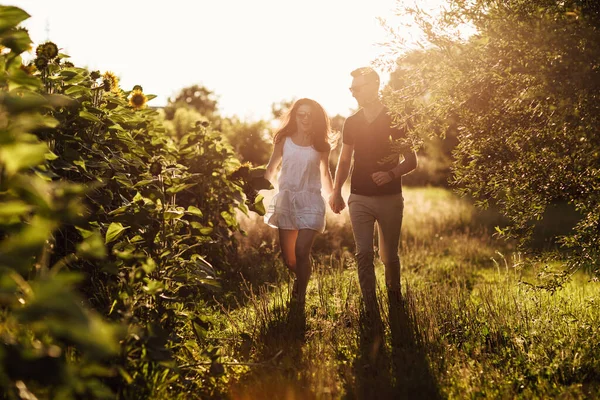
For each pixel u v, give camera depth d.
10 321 2.14
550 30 3.26
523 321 4.78
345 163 5.86
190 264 3.92
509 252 10.23
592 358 3.99
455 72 3.71
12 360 1.93
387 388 3.51
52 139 3.83
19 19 2.57
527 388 3.59
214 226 6.50
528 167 4.01
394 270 5.76
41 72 3.88
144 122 5.91
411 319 4.67
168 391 3.31
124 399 2.93
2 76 2.64
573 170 4.03
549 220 12.97
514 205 4.30
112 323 3.15
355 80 5.61
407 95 4.04
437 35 3.82
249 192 5.80
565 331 4.61
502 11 3.52
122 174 4.21
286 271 7.42
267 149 22.42
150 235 3.98
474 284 7.85
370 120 5.62
